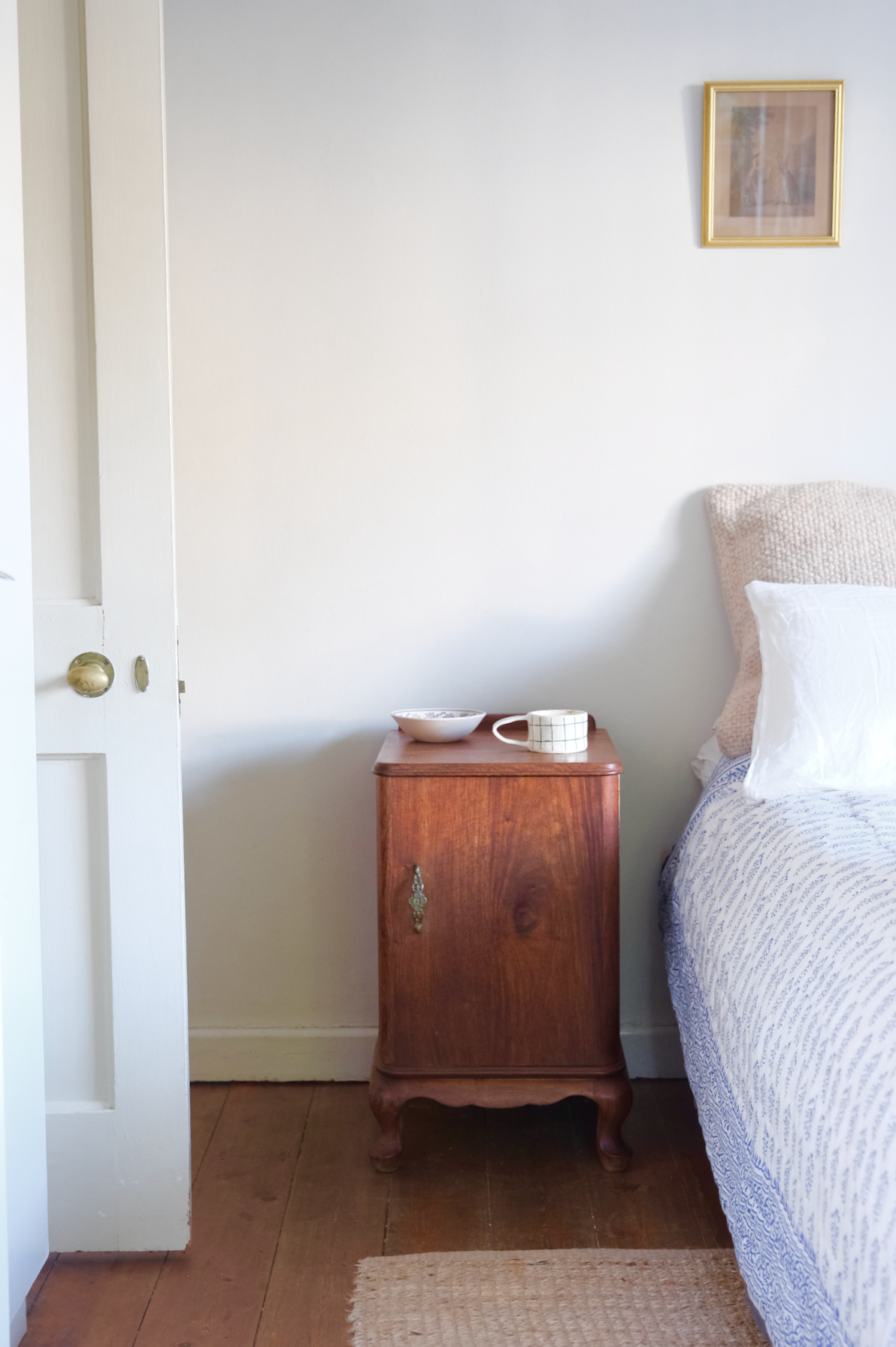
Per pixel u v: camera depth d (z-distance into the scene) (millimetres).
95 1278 1526
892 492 2047
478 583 2148
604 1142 1803
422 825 1758
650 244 2094
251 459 2121
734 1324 1399
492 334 2105
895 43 2053
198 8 2053
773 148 2072
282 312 2102
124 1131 1575
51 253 1518
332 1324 1420
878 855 1355
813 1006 1116
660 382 2115
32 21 1493
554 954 1772
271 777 2180
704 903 1654
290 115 2072
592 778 1746
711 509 2092
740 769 1871
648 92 2068
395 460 2125
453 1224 1653
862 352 2105
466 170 2084
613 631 2154
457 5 2059
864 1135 910
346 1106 2076
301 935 2199
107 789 1551
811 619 1765
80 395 1537
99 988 1587
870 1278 846
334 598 2150
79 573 1563
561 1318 1421
